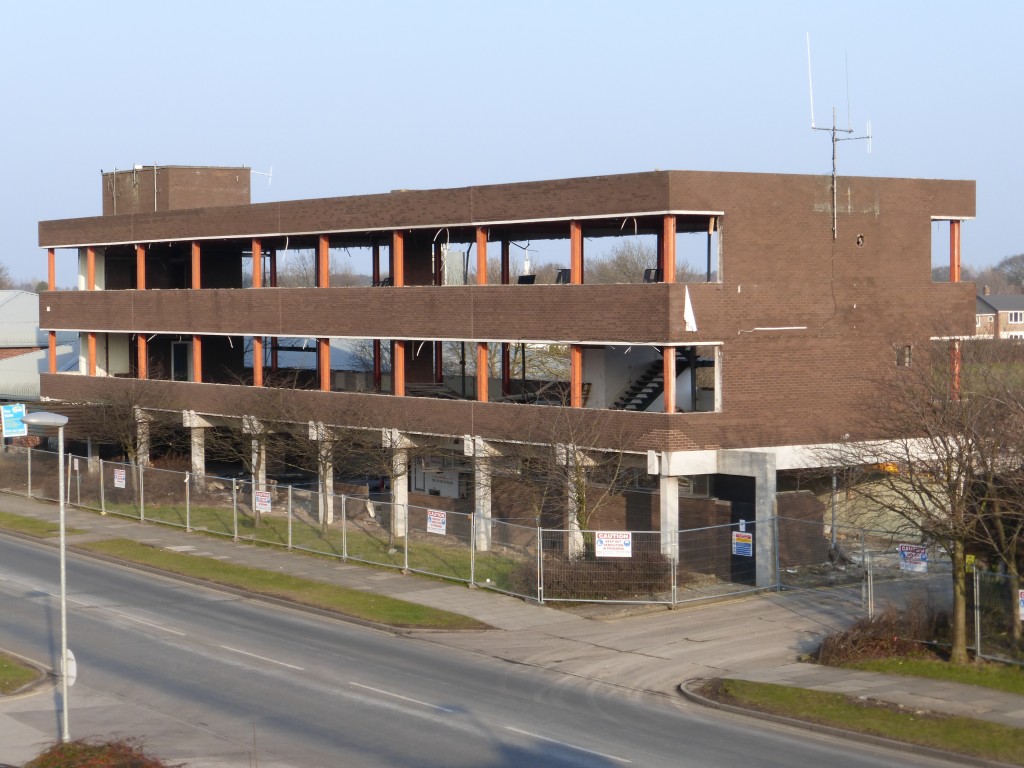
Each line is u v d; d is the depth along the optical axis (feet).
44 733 68.18
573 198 122.62
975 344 120.88
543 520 137.80
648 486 136.05
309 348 205.98
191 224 170.60
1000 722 67.87
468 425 133.18
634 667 85.56
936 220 133.39
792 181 121.08
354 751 64.75
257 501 143.64
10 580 118.93
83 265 200.54
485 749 65.05
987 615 85.87
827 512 133.90
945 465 85.97
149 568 124.88
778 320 120.37
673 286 114.01
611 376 137.28
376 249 175.22
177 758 63.26
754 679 79.97
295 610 106.63
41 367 239.71
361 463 156.56
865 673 81.00
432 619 100.37
